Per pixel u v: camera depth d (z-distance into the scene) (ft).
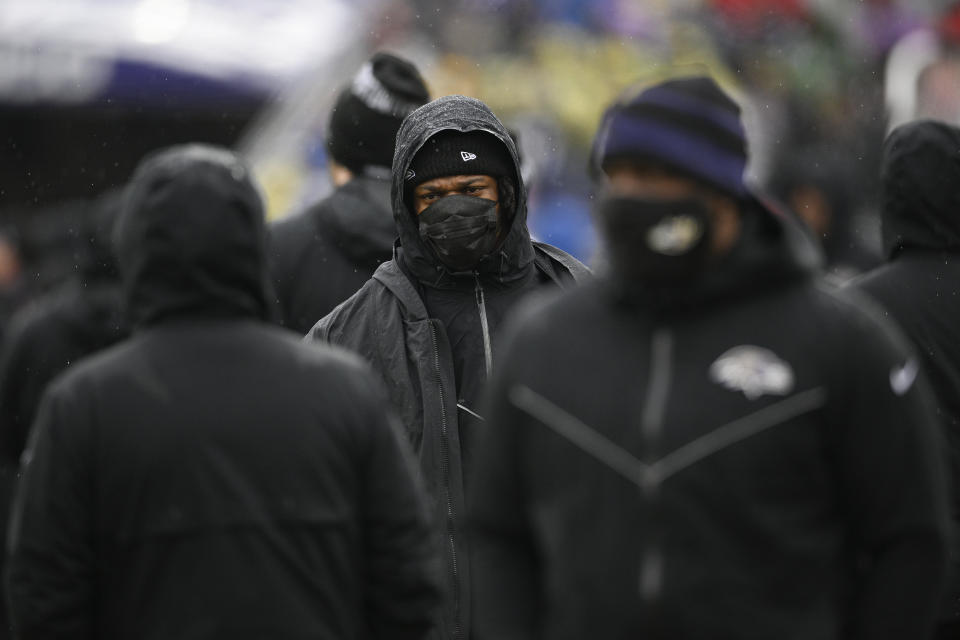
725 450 29.60
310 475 33.96
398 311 47.70
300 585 33.73
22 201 132.05
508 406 32.19
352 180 58.39
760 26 139.54
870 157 139.95
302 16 131.44
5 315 109.29
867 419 30.01
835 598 30.35
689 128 30.76
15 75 128.98
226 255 34.76
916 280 47.73
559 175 120.98
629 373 30.78
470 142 47.01
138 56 128.26
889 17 152.76
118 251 35.42
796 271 30.66
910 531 30.17
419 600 35.53
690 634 29.43
